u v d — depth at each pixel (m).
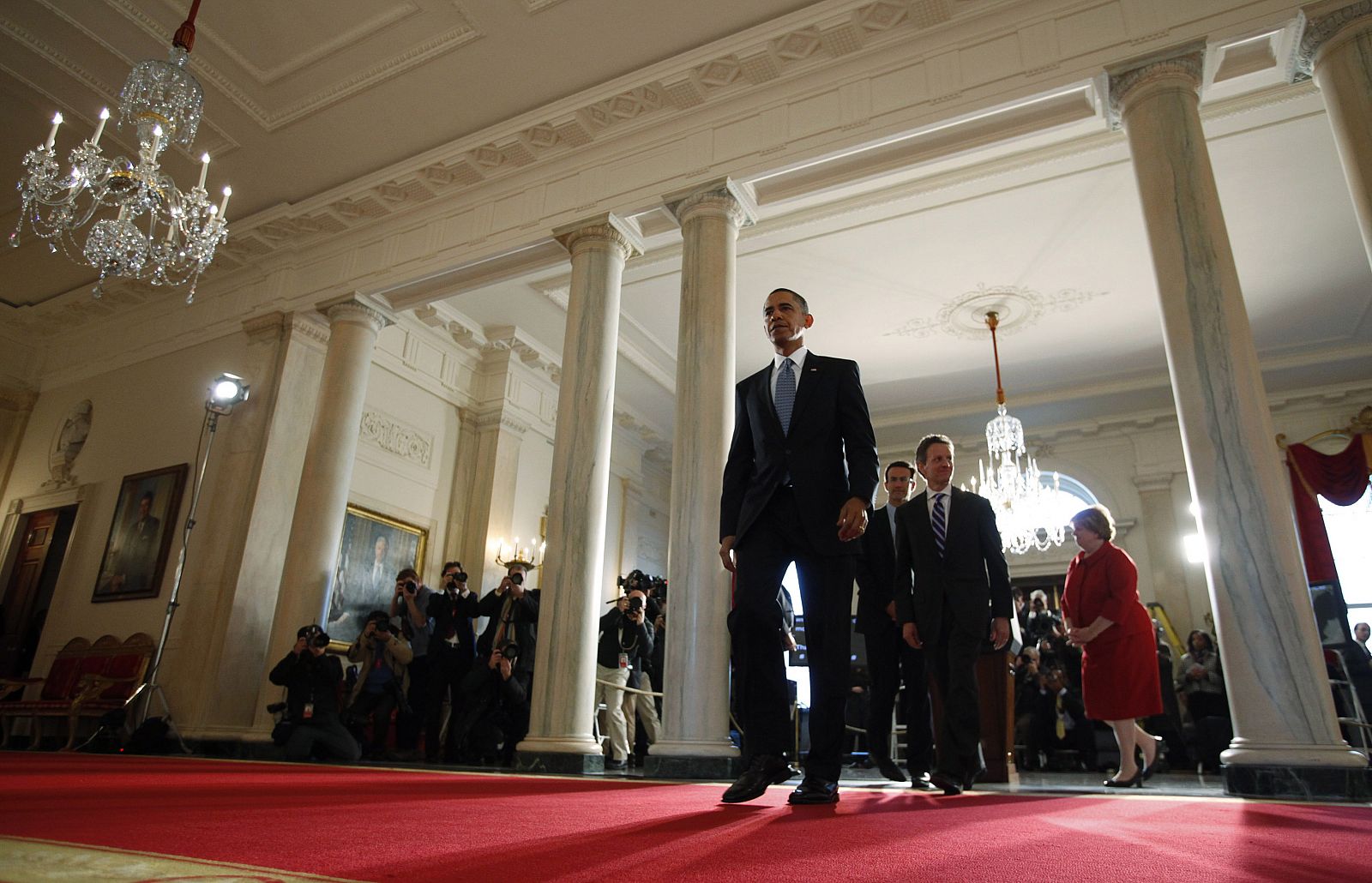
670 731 5.38
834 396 2.87
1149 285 9.94
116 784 2.98
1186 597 12.20
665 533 15.44
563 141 7.88
